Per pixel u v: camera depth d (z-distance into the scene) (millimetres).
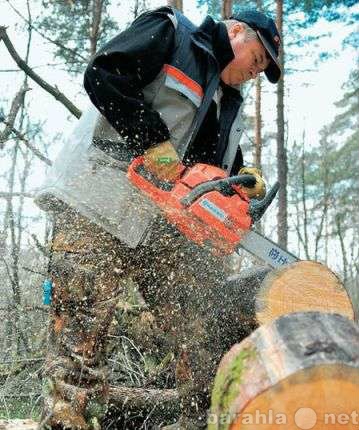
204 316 2199
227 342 2201
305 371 1363
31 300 3684
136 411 2607
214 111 2266
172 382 2926
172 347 2350
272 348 1447
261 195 2395
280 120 10266
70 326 2051
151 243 2160
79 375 2018
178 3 6066
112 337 3080
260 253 2119
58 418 1974
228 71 2346
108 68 2080
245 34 2328
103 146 2164
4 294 3715
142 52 2074
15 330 3533
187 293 2215
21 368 3164
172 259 2189
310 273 2180
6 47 4246
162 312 2283
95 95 2082
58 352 2064
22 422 2348
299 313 1541
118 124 2070
